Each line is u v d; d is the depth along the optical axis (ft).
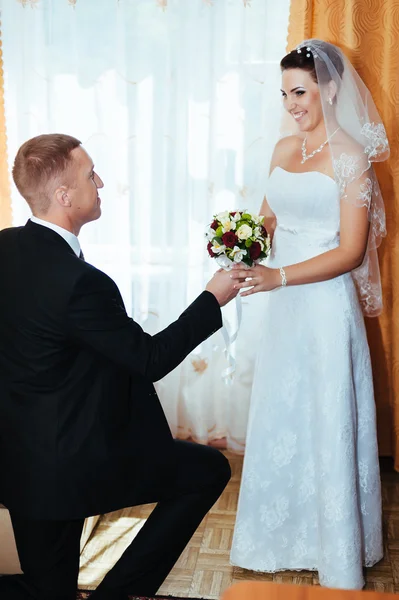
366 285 8.59
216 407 11.51
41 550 6.17
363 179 7.59
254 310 10.87
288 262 8.05
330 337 7.84
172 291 10.96
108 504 6.18
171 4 10.07
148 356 5.90
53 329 5.82
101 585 6.74
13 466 6.03
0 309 6.02
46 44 10.36
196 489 6.88
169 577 8.31
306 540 8.42
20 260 6.00
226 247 7.06
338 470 7.84
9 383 6.00
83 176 6.10
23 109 10.54
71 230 6.23
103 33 10.29
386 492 10.21
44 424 5.92
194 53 10.22
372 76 9.87
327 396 7.85
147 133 10.57
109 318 5.81
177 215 10.71
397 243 10.09
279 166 8.09
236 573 8.43
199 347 11.06
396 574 8.42
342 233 7.73
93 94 10.48
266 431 8.23
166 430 6.57
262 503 8.36
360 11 9.65
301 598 4.41
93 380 6.06
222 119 10.48
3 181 10.78
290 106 7.77
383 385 10.75
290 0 9.78
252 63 10.21
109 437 6.09
